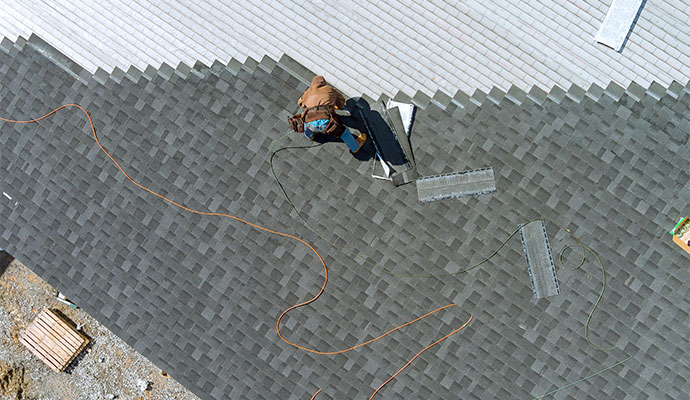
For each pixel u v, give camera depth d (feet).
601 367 28.43
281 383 29.68
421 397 29.12
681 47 28.78
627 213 28.55
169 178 30.42
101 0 31.35
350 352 29.43
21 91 31.42
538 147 28.96
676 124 28.55
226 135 30.30
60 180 30.99
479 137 29.27
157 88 30.78
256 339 29.84
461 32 29.76
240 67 30.50
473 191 29.12
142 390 45.06
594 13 29.14
